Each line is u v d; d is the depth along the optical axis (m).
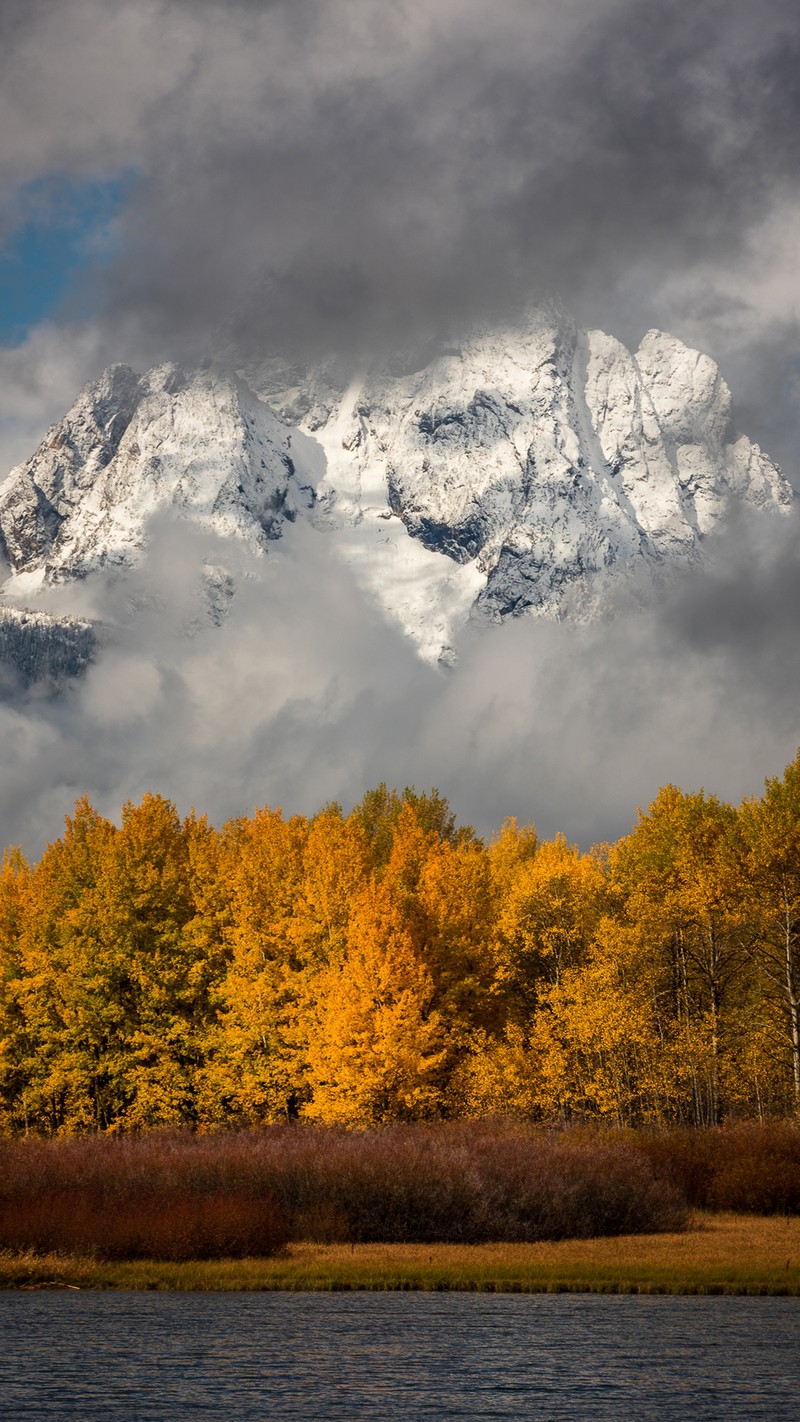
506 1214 44.41
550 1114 71.06
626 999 67.12
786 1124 57.19
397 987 67.06
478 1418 23.17
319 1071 67.75
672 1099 69.62
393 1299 34.25
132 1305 33.50
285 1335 29.59
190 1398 24.42
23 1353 28.00
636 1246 42.03
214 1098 75.81
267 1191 45.00
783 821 77.19
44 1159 48.22
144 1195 43.75
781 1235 44.56
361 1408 23.80
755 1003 76.25
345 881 75.19
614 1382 25.52
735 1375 25.94
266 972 74.44
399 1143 49.75
